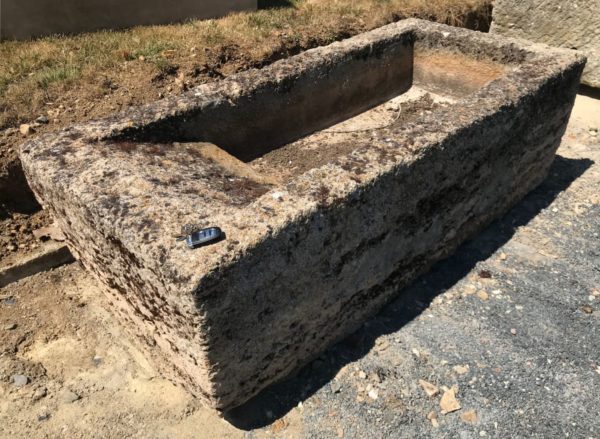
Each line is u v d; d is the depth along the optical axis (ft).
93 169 8.21
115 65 15.07
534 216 12.46
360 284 9.18
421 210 9.60
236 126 11.46
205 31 17.46
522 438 8.20
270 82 11.69
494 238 11.81
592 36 16.93
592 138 15.67
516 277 10.84
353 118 13.96
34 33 17.48
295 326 8.34
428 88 14.83
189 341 7.27
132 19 18.90
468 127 9.60
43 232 11.78
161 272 6.71
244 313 7.29
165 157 9.46
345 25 18.03
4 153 12.03
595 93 18.04
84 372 9.34
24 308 10.53
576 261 11.27
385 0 20.40
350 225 8.21
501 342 9.55
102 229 7.52
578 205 12.80
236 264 6.77
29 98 13.55
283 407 8.63
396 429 8.29
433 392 8.70
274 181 10.20
